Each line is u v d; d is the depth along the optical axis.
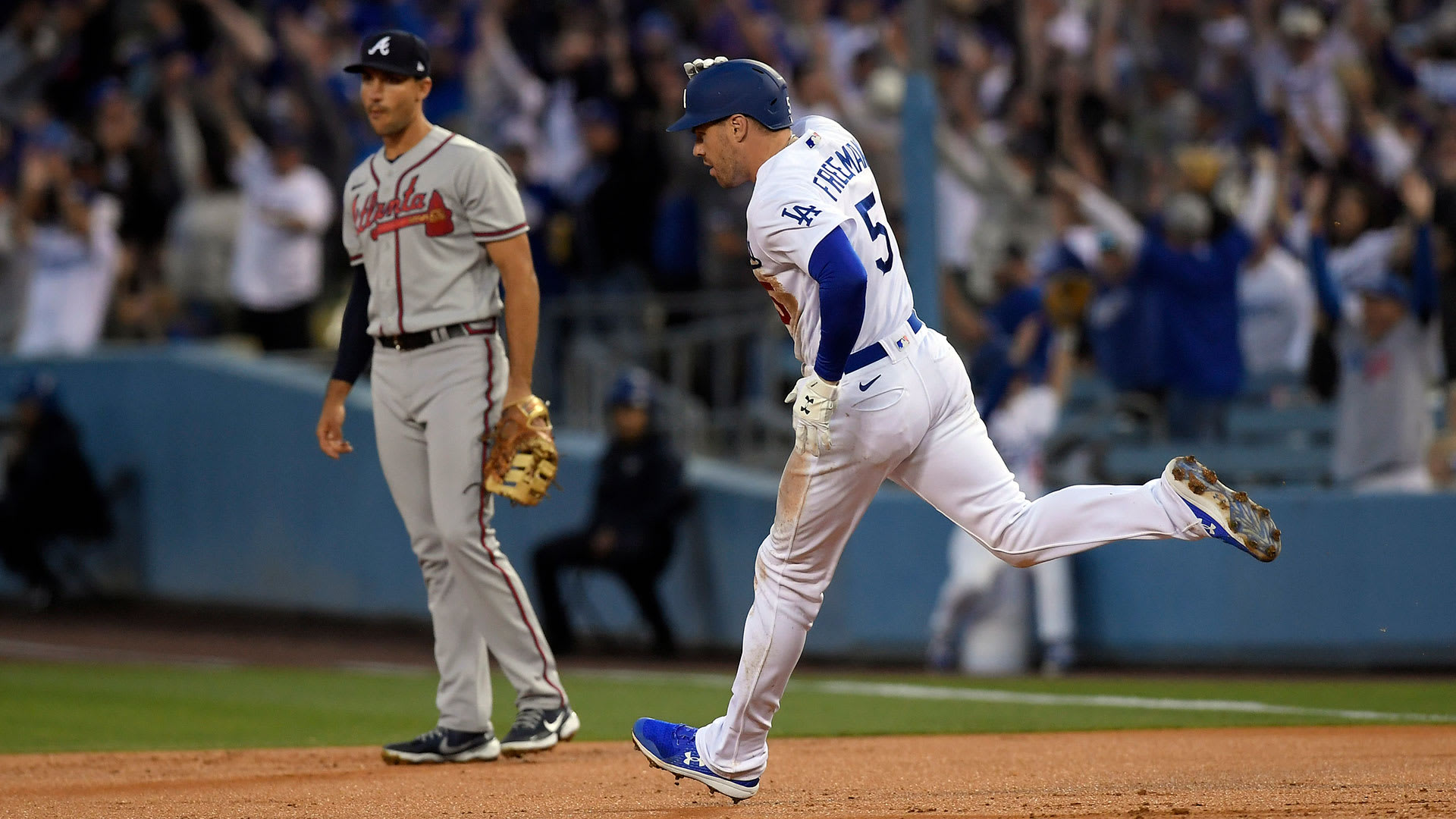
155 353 46.41
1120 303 38.06
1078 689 30.22
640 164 43.00
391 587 41.88
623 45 49.69
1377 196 38.12
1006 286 37.69
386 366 20.45
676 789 17.67
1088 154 46.03
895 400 14.90
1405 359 34.38
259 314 46.06
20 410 44.97
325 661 37.16
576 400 42.50
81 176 49.84
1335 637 33.22
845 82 49.81
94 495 45.47
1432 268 34.34
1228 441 38.16
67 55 62.50
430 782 18.61
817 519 15.20
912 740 22.88
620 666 36.34
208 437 45.41
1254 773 18.14
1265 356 40.16
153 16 60.03
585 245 43.41
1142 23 51.59
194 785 18.69
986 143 43.94
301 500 43.69
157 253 52.03
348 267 49.38
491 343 20.33
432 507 20.36
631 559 36.81
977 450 15.40
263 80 55.94
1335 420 37.47
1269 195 40.31
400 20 55.66
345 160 49.56
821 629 36.16
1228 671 33.81
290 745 23.80
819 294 14.48
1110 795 16.39
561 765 20.05
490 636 20.52
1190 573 34.22
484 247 20.27
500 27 52.38
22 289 50.12
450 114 50.72
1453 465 34.25
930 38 34.44
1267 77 47.12
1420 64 49.59
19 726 26.48
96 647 39.81
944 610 34.09
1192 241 36.91
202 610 45.53
